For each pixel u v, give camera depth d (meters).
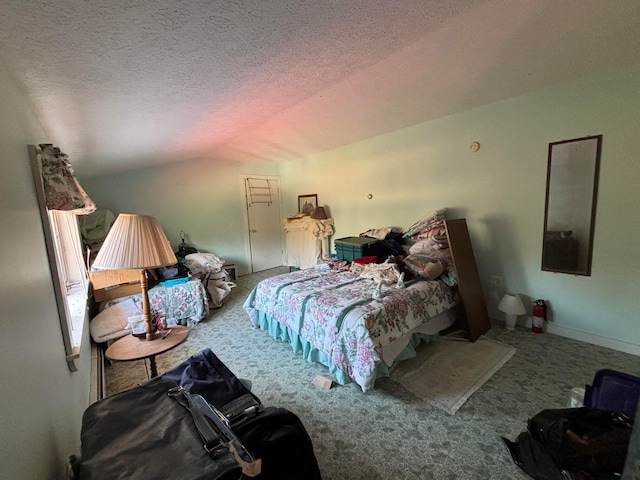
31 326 0.81
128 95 1.40
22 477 0.61
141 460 0.69
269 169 5.45
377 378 1.97
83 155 2.44
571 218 2.32
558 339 2.42
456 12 1.33
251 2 0.89
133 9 0.77
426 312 2.31
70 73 1.05
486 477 1.28
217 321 3.19
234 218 5.10
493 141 2.67
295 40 1.26
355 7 1.11
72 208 1.30
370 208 3.91
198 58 1.19
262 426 1.11
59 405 0.99
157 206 4.30
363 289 2.43
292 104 2.49
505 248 2.72
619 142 2.06
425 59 1.83
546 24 1.49
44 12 0.69
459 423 1.59
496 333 2.58
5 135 0.83
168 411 0.86
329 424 1.63
